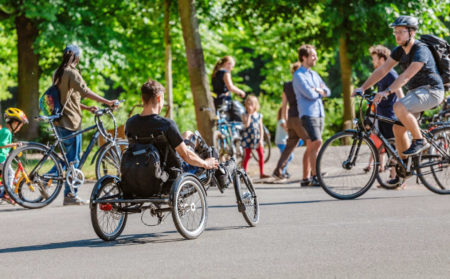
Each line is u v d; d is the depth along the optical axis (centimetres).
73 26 3866
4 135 1886
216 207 1722
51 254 1138
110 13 4288
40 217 1642
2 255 1151
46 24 3772
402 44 1709
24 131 4578
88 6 4122
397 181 1980
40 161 1814
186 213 1230
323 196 1914
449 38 5472
